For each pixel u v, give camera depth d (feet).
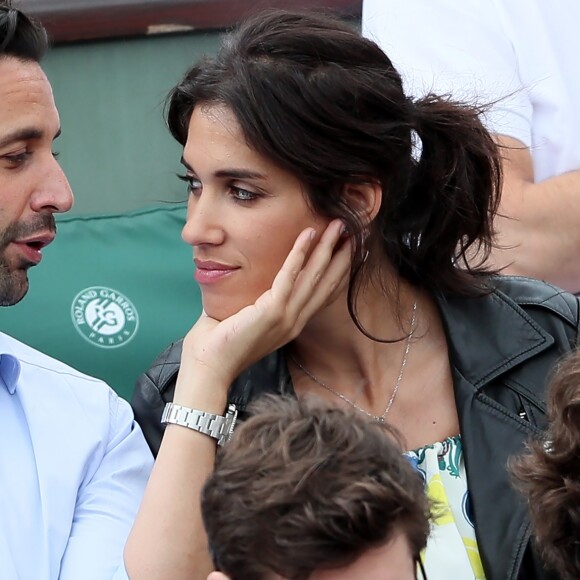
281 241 25.93
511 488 25.81
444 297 28.66
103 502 27.76
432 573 24.93
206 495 19.01
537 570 25.40
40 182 27.27
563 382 22.18
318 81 25.21
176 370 28.94
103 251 36.86
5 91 26.50
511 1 35.29
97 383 29.81
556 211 34.35
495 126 34.65
